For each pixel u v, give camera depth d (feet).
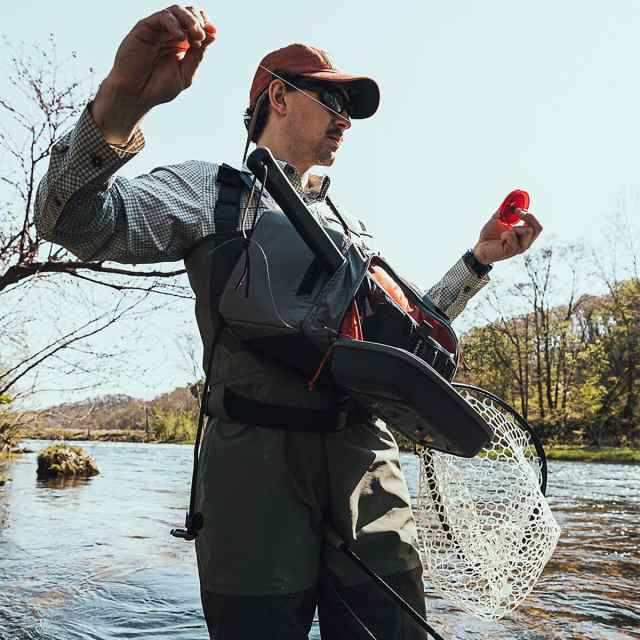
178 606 13.41
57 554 18.37
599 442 133.69
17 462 62.75
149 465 67.00
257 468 5.21
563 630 11.83
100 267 19.79
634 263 137.49
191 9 4.20
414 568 5.68
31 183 19.70
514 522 5.78
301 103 6.08
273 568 5.16
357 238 6.55
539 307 144.25
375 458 5.63
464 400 4.58
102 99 4.25
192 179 5.36
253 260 5.11
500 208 6.59
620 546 20.51
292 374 5.24
